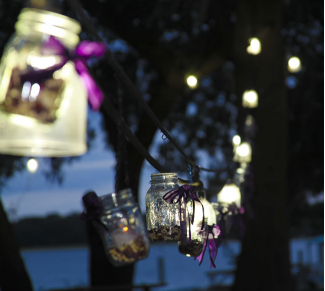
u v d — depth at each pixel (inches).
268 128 279.6
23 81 44.1
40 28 45.5
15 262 236.2
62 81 46.1
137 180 337.7
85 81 48.4
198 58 361.1
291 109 446.3
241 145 194.2
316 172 464.1
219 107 484.4
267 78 285.6
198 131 490.0
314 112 431.8
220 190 124.1
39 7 45.6
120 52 411.5
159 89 356.2
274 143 279.6
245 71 288.8
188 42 376.8
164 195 70.0
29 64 44.8
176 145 80.3
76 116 47.8
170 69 350.9
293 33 388.8
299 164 461.7
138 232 73.7
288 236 281.4
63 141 46.1
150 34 347.9
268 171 276.8
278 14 293.4
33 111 44.3
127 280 327.3
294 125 448.8
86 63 47.9
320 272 633.0
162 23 362.9
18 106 44.1
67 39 47.3
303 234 752.3
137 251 73.2
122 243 72.6
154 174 73.9
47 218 2566.4
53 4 46.5
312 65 410.6
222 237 102.4
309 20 372.8
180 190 70.6
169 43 390.3
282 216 277.6
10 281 233.8
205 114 488.7
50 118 45.1
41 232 2591.0
